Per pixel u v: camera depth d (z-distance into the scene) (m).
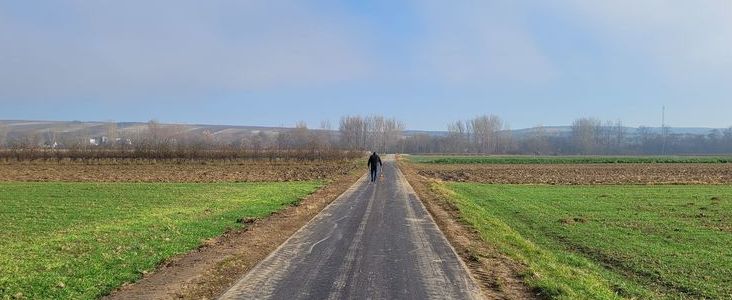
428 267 11.67
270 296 9.29
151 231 16.41
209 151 79.38
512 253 13.62
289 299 9.12
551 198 32.25
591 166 78.88
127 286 9.94
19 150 73.19
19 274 10.70
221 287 9.90
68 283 10.05
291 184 39.22
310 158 81.88
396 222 18.80
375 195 29.42
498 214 25.02
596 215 24.31
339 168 65.62
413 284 10.22
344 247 13.95
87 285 9.93
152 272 11.05
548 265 12.47
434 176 55.62
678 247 16.55
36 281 10.15
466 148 187.12
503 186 42.31
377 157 41.19
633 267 13.86
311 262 12.09
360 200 26.56
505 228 19.36
